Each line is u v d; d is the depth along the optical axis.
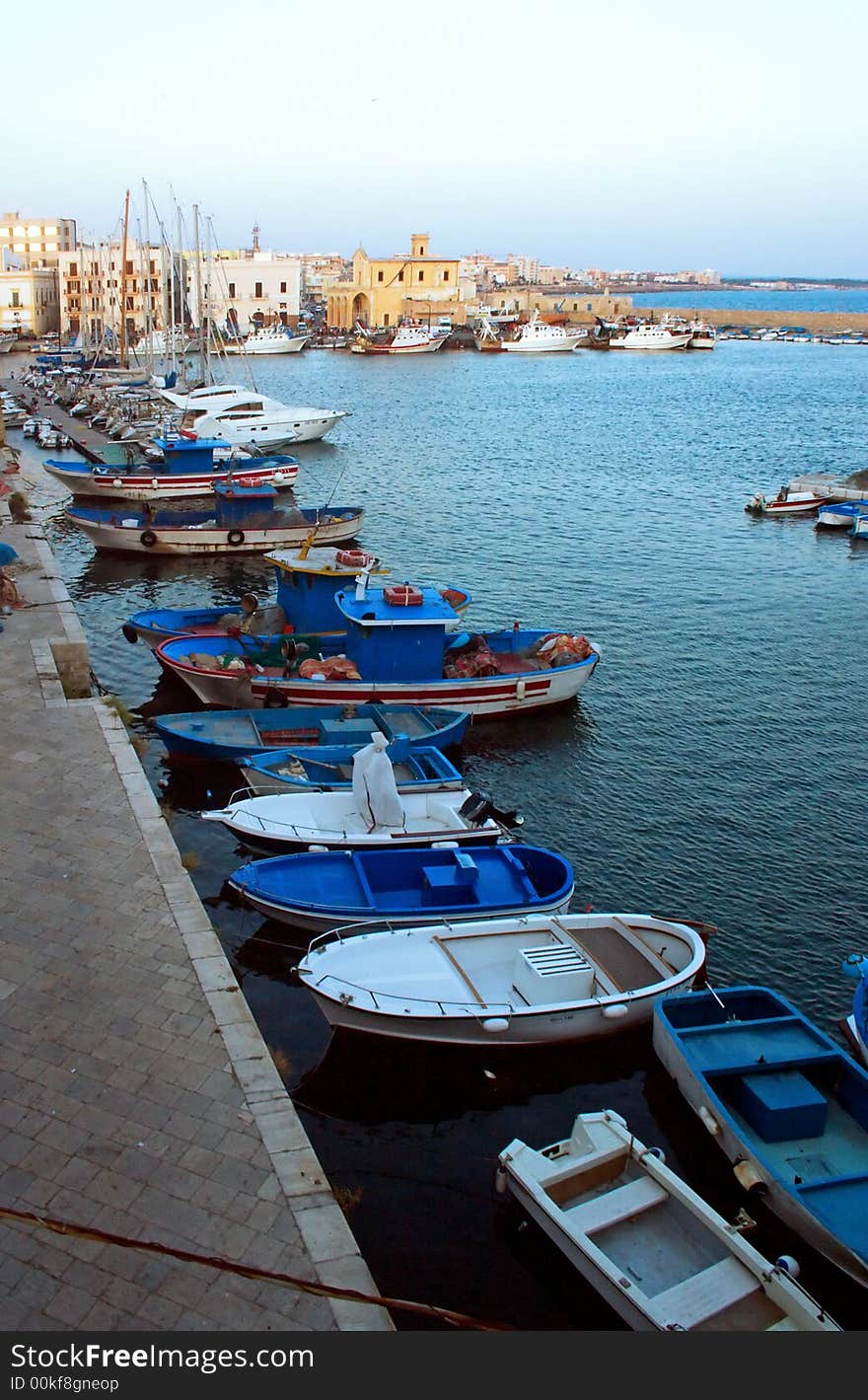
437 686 25.33
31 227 158.25
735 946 17.61
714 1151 13.40
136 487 49.59
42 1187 9.10
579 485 58.44
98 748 17.39
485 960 15.38
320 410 70.25
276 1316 8.10
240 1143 9.63
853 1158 12.56
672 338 173.12
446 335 160.12
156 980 11.78
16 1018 11.12
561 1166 11.59
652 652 31.92
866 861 20.22
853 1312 11.45
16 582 27.64
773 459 68.31
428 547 43.88
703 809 22.19
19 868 13.85
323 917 16.09
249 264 167.88
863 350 179.50
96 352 107.31
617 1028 14.82
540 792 22.86
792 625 34.72
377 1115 14.03
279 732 23.09
